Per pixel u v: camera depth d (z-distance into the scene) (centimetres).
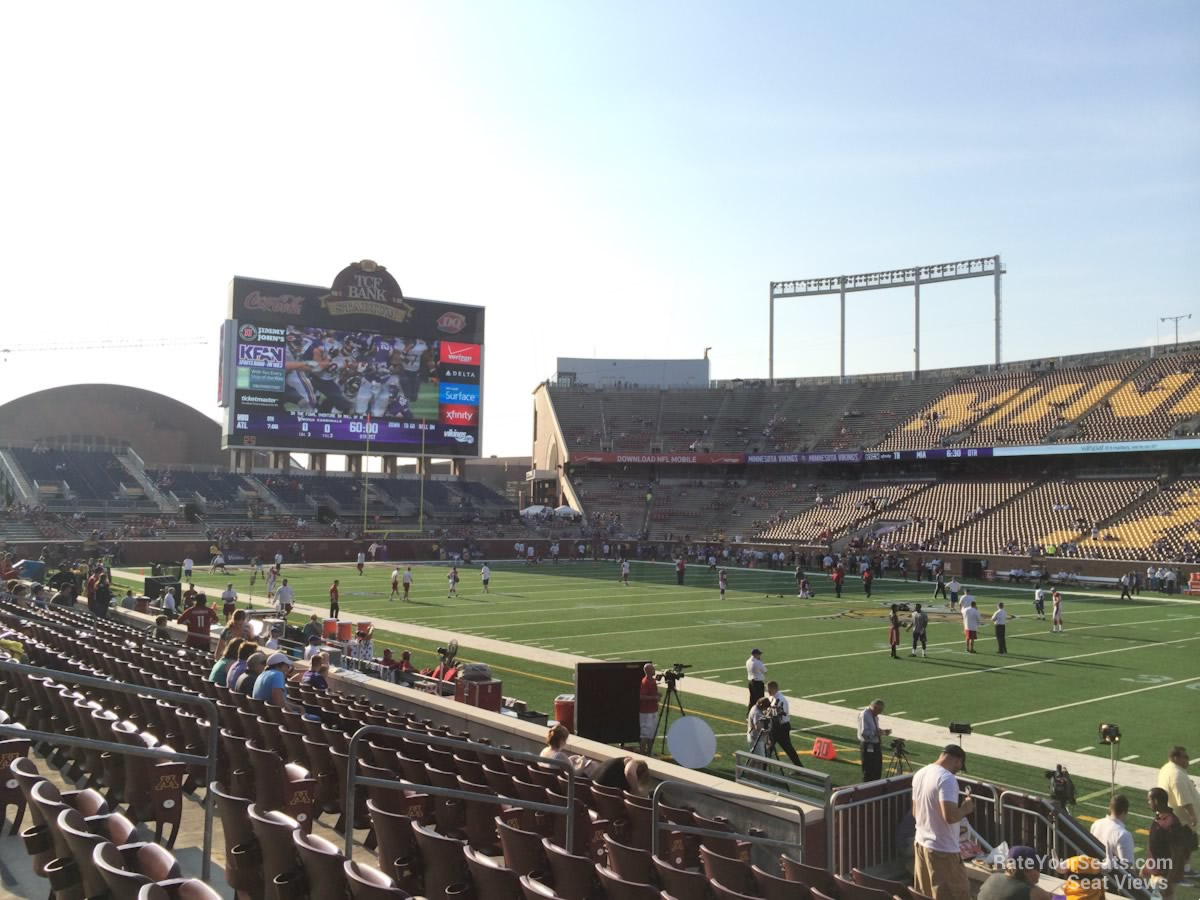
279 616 2623
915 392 7906
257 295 6512
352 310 6856
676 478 8381
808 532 6869
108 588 2797
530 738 1258
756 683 1836
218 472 7319
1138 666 2548
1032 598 4578
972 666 2531
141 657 1476
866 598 4469
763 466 8144
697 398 8838
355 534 6800
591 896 703
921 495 6831
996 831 1064
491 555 6962
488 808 888
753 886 776
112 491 6644
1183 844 989
